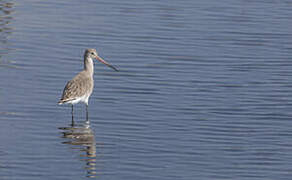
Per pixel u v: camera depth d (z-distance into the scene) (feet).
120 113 63.16
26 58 77.66
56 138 56.34
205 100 66.80
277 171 50.96
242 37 89.04
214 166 51.55
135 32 90.07
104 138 56.80
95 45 84.23
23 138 55.98
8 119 60.13
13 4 101.14
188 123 60.85
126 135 57.67
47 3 103.14
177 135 57.93
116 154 53.31
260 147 55.67
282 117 62.69
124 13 99.30
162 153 53.88
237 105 65.57
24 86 68.85
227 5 105.40
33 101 65.10
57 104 64.95
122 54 81.20
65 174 49.14
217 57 80.79
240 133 58.70
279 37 89.30
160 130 59.00
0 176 48.32
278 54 82.38
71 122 60.54
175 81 72.33
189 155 53.62
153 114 62.95
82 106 65.31
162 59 79.82
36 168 50.01
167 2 106.73
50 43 83.87
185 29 92.02
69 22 93.45
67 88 62.49
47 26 91.04
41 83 70.13
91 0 106.52
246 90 69.82
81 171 49.78
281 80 73.10
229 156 53.62
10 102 64.28
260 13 101.04
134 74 74.54
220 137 57.67
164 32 90.43
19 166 50.21
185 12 100.68
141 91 69.26
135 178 48.85
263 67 77.41
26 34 86.84
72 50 81.71
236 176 49.88
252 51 83.35
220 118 62.23
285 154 54.24
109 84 71.36
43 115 61.87
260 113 63.62
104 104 65.57
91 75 66.59
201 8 103.30
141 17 97.40
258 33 90.89
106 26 92.43
